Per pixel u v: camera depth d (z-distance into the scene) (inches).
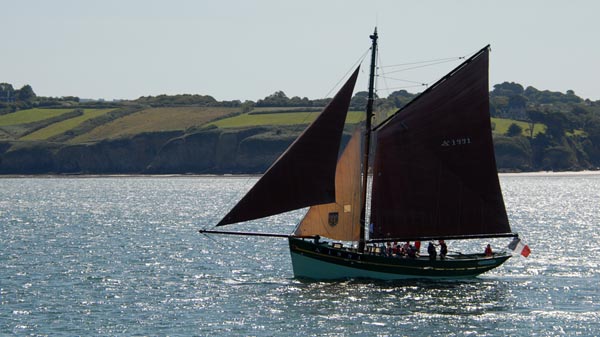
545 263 4901.6
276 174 3905.0
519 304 3644.2
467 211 4092.0
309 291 3890.3
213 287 4052.7
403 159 4097.0
